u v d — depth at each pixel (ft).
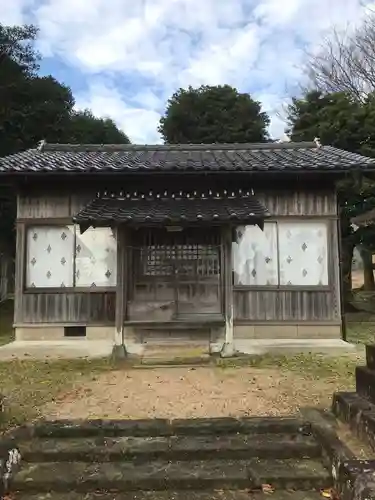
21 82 62.39
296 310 33.35
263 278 33.55
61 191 34.04
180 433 16.38
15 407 19.52
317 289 33.47
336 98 56.24
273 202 34.14
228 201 32.04
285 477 13.44
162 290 31.91
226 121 93.15
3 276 72.64
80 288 33.37
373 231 50.52
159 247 32.19
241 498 12.78
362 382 17.06
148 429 16.40
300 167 31.81
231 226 29.84
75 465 14.51
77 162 34.35
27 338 33.12
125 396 21.30
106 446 15.30
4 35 62.08
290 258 33.76
